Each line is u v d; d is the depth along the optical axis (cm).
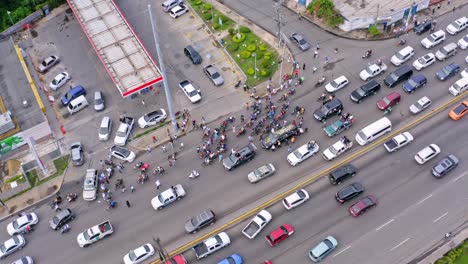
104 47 8769
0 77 9012
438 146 7725
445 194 7219
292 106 8438
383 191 7300
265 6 10131
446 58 8912
